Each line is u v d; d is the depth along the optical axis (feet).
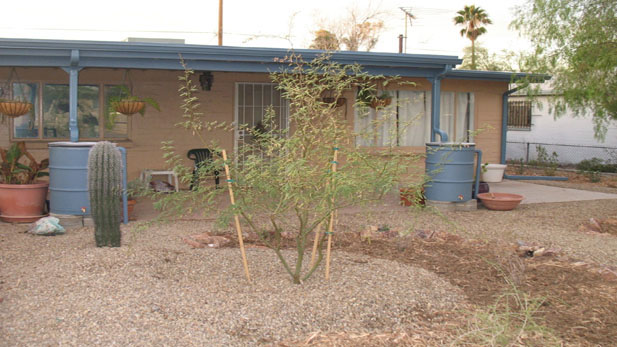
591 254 20.38
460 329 13.16
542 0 28.89
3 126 32.71
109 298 14.23
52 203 23.81
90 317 13.08
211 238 21.48
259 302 14.46
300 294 15.16
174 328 12.76
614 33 27.22
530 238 22.90
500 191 37.52
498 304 14.99
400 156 16.33
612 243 22.13
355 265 18.28
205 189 15.42
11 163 25.58
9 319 12.87
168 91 35.91
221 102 37.06
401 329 13.38
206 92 36.65
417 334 13.06
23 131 33.12
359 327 13.41
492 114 44.01
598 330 13.57
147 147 35.78
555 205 31.63
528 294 15.88
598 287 16.81
